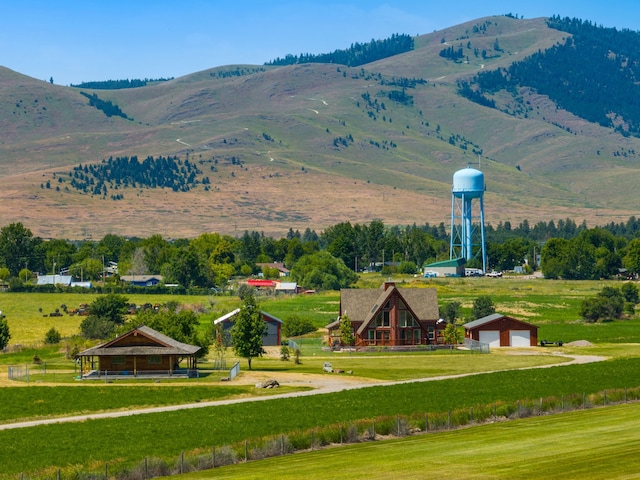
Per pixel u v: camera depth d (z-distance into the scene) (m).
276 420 102.38
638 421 97.00
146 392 123.62
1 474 80.31
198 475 79.19
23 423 104.69
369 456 83.88
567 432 91.81
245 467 81.94
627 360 152.00
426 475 75.38
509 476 74.25
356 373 142.88
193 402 117.25
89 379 135.62
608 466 76.38
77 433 97.00
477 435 92.50
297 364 156.25
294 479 75.44
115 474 79.38
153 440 93.38
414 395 117.69
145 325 162.25
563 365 147.25
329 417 103.62
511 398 113.94
